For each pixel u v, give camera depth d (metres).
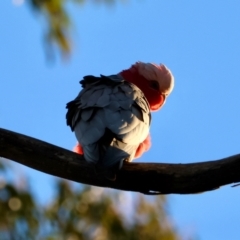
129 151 8.97
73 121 9.77
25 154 9.09
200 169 8.50
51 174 9.17
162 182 8.72
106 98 9.73
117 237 11.32
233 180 8.44
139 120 9.61
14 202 10.78
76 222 11.15
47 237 10.84
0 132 9.08
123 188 8.97
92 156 8.70
